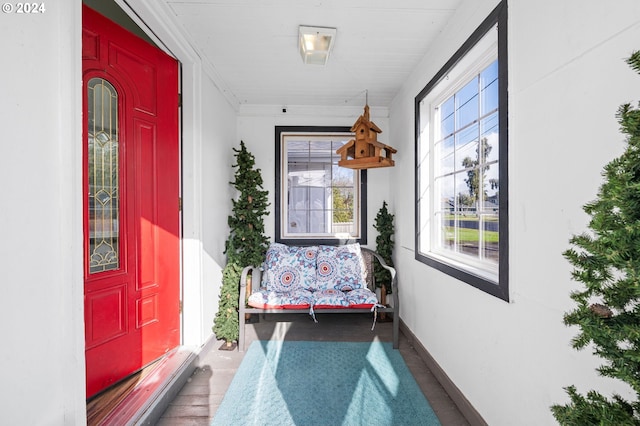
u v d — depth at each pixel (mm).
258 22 2121
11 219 958
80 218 1191
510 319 1441
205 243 2656
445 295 2146
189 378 2238
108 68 1892
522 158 1349
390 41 2342
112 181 1930
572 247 1087
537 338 1266
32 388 1018
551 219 1183
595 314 624
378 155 2639
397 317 2754
